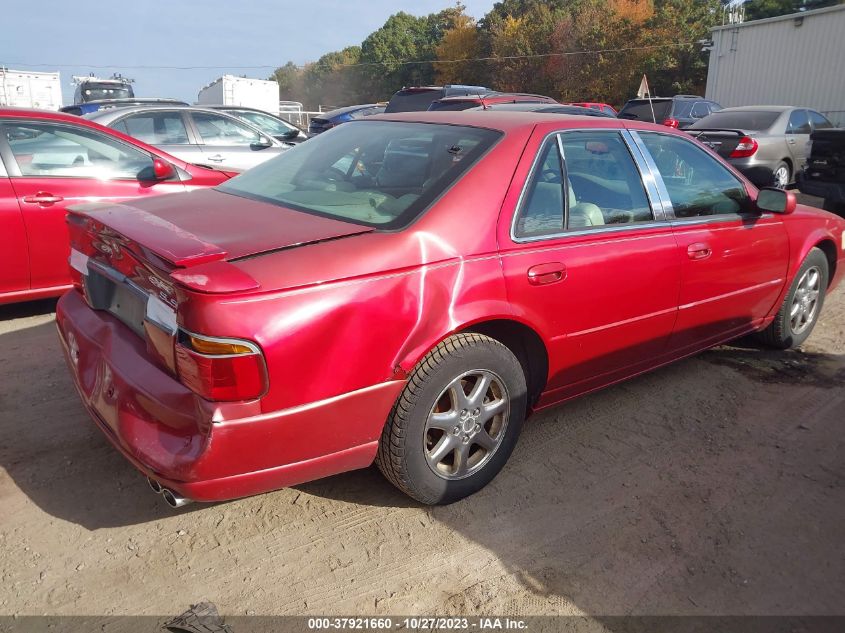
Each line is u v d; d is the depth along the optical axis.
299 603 2.36
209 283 2.12
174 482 2.24
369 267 2.42
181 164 5.45
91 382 2.68
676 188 3.63
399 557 2.59
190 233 2.46
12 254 4.64
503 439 2.96
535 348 3.03
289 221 2.66
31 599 2.33
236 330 2.14
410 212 2.69
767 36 22.84
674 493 3.04
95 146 5.04
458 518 2.82
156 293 2.36
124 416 2.40
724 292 3.85
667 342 3.65
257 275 2.23
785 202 3.81
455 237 2.67
